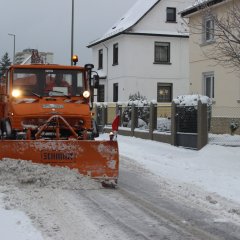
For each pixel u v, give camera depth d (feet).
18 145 33.04
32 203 27.66
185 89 118.62
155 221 24.97
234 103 70.03
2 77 43.06
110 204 28.45
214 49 61.98
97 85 39.99
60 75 39.58
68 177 32.48
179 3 118.21
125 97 114.62
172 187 34.01
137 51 115.34
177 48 117.91
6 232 21.72
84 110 37.86
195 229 23.63
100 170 33.60
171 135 59.93
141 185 34.81
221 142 53.52
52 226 23.26
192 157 49.57
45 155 33.22
